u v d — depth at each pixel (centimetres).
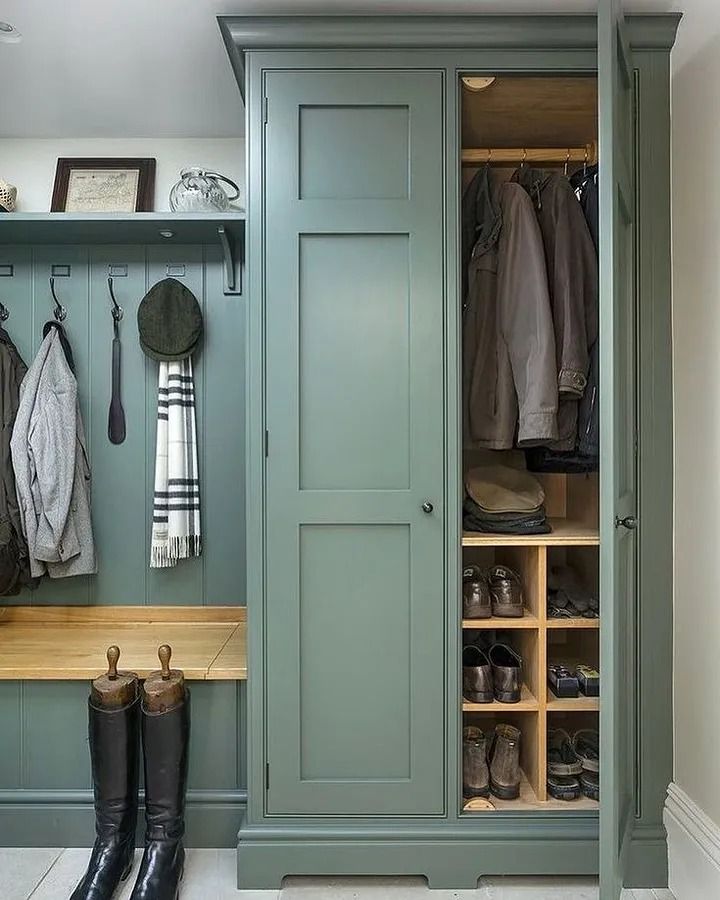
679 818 179
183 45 195
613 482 147
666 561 188
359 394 188
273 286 187
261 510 187
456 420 187
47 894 178
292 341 187
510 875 189
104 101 225
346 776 188
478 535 196
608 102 146
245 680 200
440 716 187
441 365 188
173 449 239
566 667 211
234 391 247
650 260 189
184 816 195
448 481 187
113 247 247
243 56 189
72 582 248
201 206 222
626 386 180
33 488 228
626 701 183
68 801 200
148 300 239
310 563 188
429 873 185
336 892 183
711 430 170
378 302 188
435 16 183
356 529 188
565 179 199
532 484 209
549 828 187
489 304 200
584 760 197
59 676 198
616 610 150
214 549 248
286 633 187
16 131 245
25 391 230
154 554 238
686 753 180
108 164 248
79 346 248
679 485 185
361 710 188
